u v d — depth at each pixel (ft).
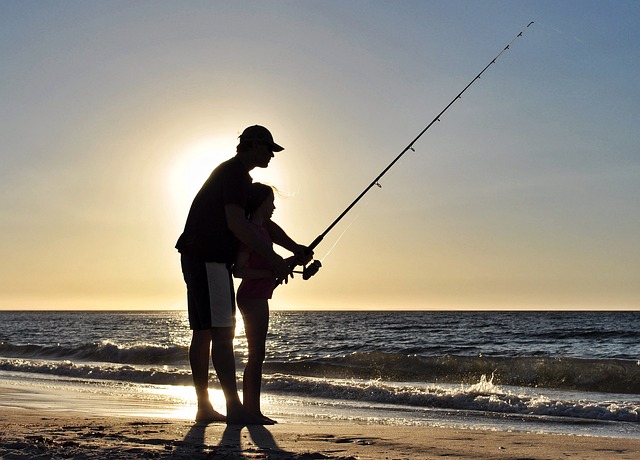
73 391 25.66
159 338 117.08
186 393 25.45
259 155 13.29
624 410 19.65
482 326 169.17
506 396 22.39
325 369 36.91
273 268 13.24
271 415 19.30
